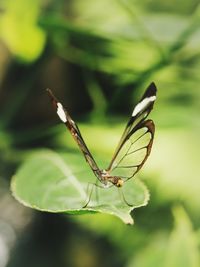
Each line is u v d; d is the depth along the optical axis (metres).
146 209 0.52
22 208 1.01
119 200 0.23
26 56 0.35
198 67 0.36
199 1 0.45
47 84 0.71
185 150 0.47
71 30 0.31
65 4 0.47
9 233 1.05
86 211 0.21
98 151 0.35
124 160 0.28
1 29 0.35
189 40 0.31
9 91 0.59
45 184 0.24
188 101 0.38
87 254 0.84
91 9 0.45
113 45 0.34
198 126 0.34
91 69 0.35
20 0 0.34
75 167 0.26
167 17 0.32
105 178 0.24
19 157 0.34
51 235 0.97
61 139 0.37
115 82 0.35
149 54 0.34
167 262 0.29
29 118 0.72
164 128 0.34
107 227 0.57
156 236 0.52
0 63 0.55
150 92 0.26
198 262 0.29
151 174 0.48
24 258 1.02
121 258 0.57
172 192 0.49
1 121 0.35
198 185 0.48
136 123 0.27
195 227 0.48
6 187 0.93
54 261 0.95
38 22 0.32
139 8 0.43
